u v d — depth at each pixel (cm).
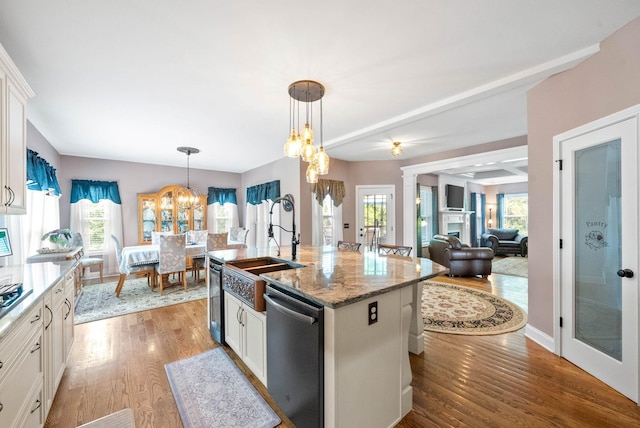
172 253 435
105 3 155
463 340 276
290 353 162
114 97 277
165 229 595
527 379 211
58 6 157
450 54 208
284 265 255
